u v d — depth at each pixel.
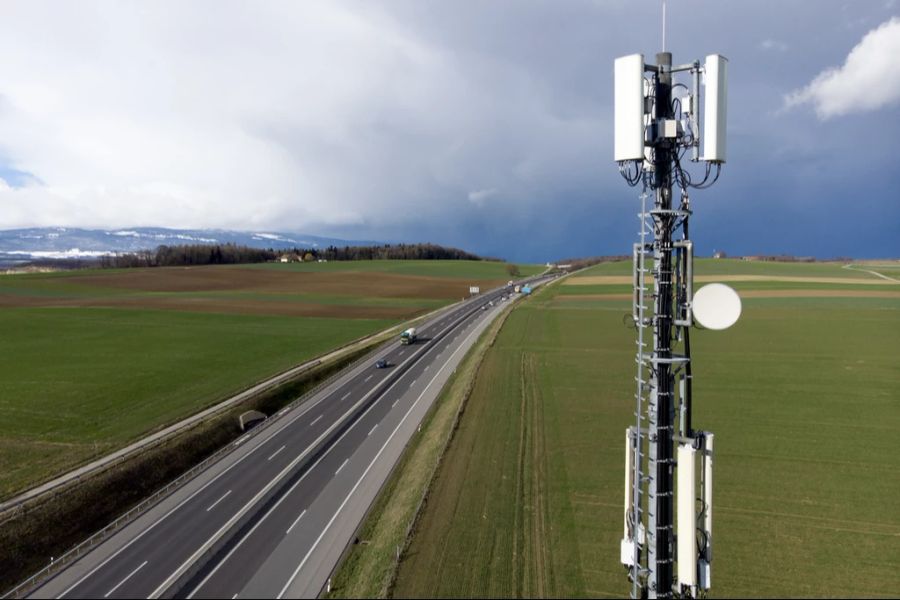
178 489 35.31
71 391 54.38
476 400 48.97
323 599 24.02
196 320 97.50
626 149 14.82
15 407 49.62
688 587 15.21
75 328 87.69
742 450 37.31
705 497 15.52
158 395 53.53
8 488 34.62
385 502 32.34
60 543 31.33
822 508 29.73
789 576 24.11
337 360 68.50
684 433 15.66
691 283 15.17
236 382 58.22
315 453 40.25
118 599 24.84
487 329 89.62
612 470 34.53
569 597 22.89
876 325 78.88
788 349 65.75
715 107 14.81
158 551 28.47
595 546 26.38
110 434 43.56
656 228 15.24
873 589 23.23
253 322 97.19
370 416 48.12
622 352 67.88
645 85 15.27
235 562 27.06
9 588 27.78
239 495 34.19
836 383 52.09
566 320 91.56
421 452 38.75
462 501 30.92
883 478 33.06
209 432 45.00
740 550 26.00
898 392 49.19
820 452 36.84
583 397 49.53
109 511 34.72
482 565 25.12
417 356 71.75
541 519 28.88
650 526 15.53
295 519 30.97
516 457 36.50
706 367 58.25
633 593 15.89
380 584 24.12
